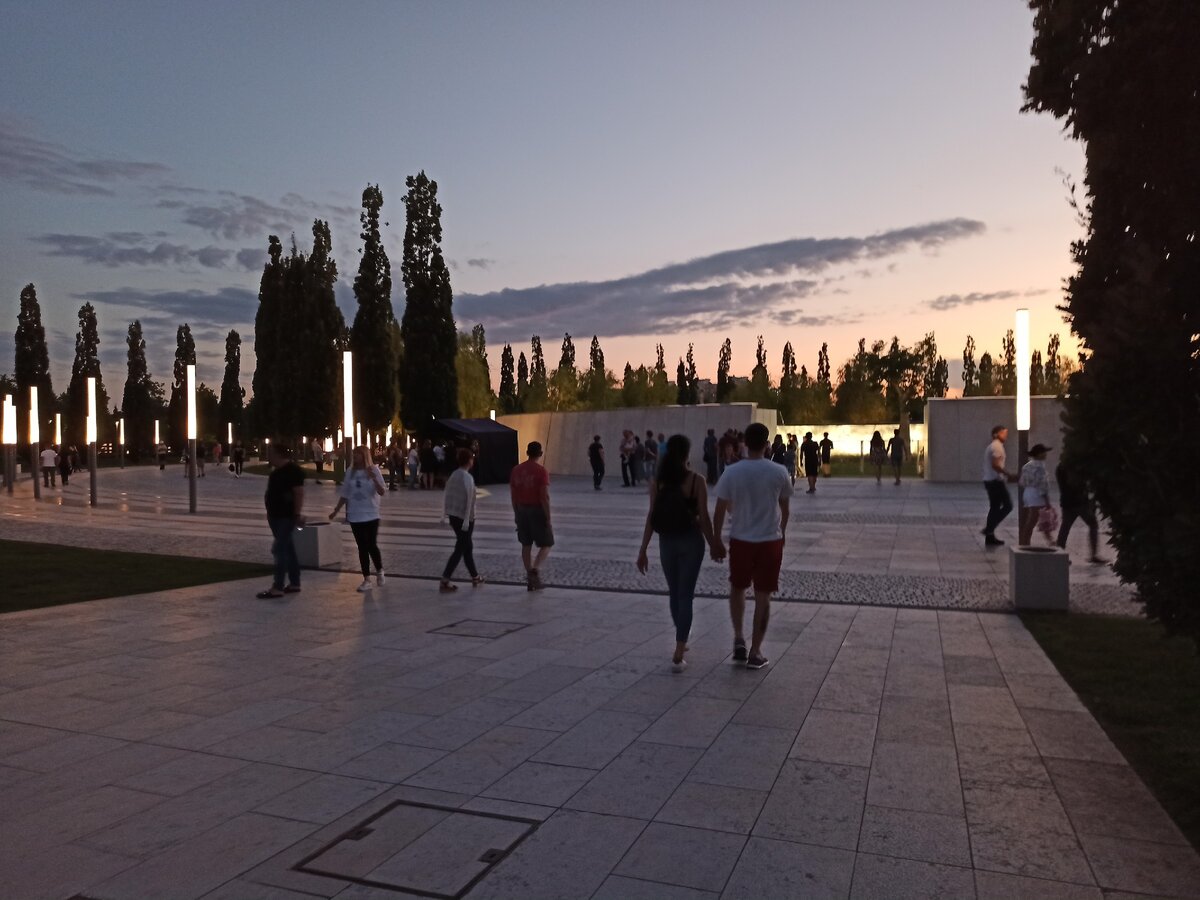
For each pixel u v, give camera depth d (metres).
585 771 4.68
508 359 105.25
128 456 83.44
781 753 4.96
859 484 29.14
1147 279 3.95
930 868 3.61
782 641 7.78
